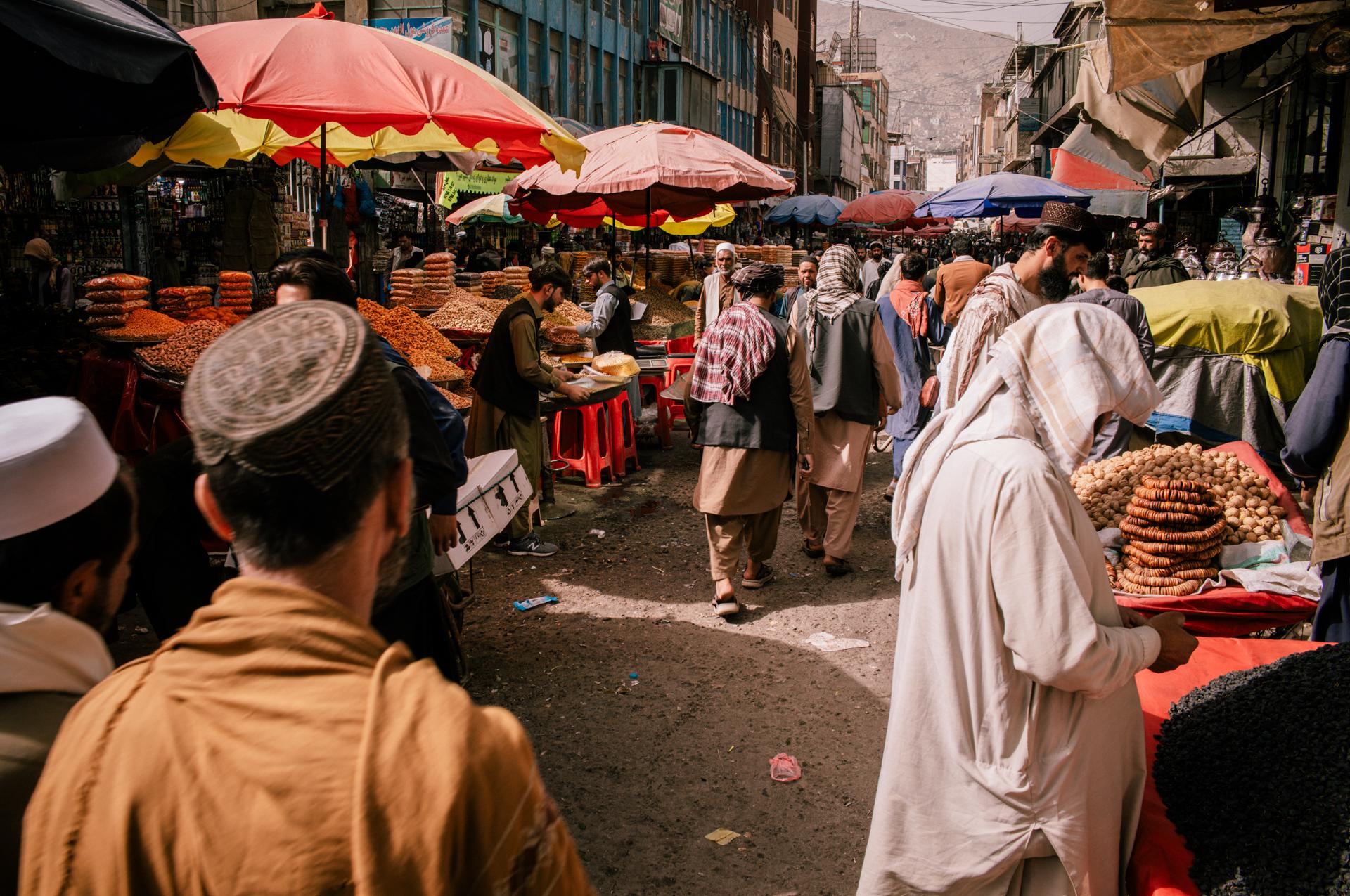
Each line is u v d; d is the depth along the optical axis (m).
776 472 5.45
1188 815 2.26
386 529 1.12
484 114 5.20
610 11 31.03
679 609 5.69
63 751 0.99
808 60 63.03
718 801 3.71
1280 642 3.06
